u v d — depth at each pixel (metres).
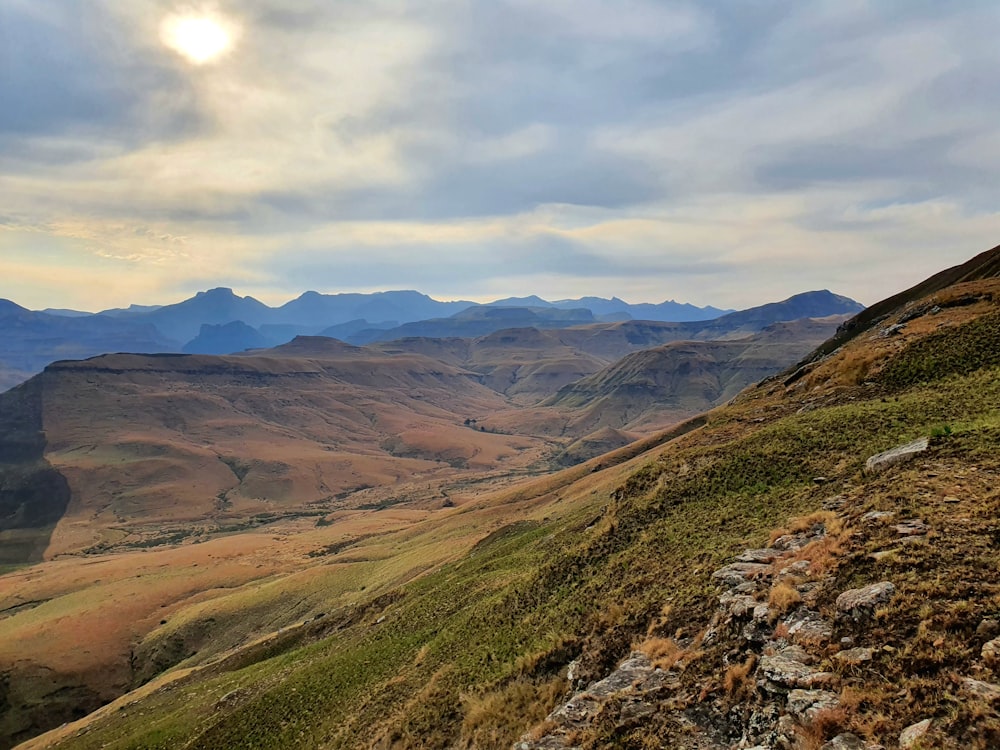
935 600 12.16
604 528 35.75
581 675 20.33
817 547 18.03
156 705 68.19
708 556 23.52
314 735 34.81
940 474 19.64
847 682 11.36
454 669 29.53
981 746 8.48
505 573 47.88
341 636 63.03
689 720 13.47
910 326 52.44
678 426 141.12
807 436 33.81
